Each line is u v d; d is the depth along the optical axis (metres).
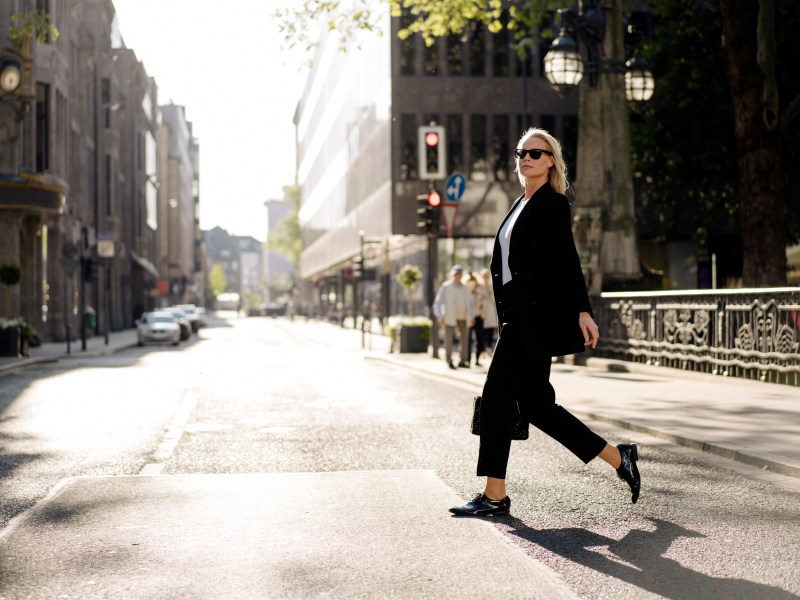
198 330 62.94
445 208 23.28
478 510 5.89
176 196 127.75
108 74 60.97
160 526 5.64
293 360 26.84
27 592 4.34
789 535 5.44
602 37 21.17
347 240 59.94
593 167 21.27
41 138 38.94
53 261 40.91
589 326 5.46
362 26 21.36
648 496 6.56
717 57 27.33
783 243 19.67
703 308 15.83
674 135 28.78
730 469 7.62
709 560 4.88
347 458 8.38
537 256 5.59
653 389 13.85
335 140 67.25
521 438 5.94
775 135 19.56
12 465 8.12
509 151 42.00
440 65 41.88
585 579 4.52
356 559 4.88
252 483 7.04
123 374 20.41
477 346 21.30
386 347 36.06
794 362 13.15
